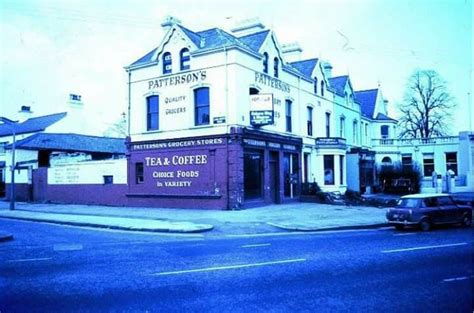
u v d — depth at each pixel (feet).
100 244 41.75
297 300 21.95
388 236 46.62
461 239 43.88
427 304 21.09
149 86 82.99
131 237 46.93
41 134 118.93
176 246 39.93
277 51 86.74
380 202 85.20
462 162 135.13
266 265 30.55
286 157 88.63
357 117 128.16
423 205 53.06
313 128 99.71
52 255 35.68
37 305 21.50
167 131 80.07
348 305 21.04
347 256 34.06
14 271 29.37
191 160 76.23
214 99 74.28
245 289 24.12
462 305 20.90
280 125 86.07
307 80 98.07
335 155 99.35
